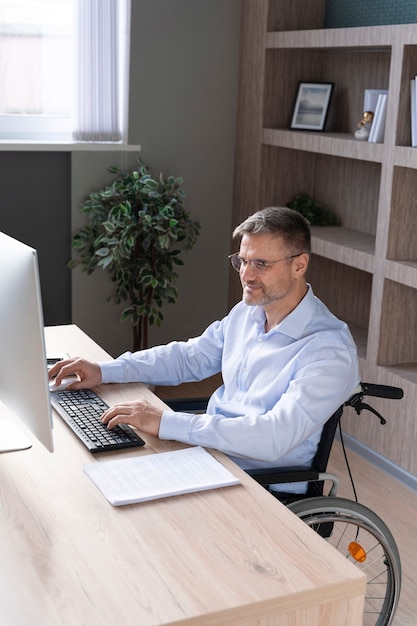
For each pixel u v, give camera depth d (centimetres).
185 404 262
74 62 436
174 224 413
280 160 464
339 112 448
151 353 264
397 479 368
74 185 447
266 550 169
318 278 474
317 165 470
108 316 471
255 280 231
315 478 222
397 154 356
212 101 469
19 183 440
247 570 162
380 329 377
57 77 442
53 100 445
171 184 435
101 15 430
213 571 161
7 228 443
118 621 145
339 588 159
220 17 460
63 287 462
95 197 436
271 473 217
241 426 213
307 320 237
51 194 448
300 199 462
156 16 447
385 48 396
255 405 238
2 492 188
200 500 188
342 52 443
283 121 458
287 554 168
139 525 176
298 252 231
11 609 147
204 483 193
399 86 353
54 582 155
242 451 212
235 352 255
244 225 233
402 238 369
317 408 219
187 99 464
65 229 455
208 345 269
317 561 166
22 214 445
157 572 160
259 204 465
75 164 445
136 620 145
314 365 224
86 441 212
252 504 187
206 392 466
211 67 464
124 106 453
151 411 218
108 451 209
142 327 475
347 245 399
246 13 458
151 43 449
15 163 437
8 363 203
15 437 216
